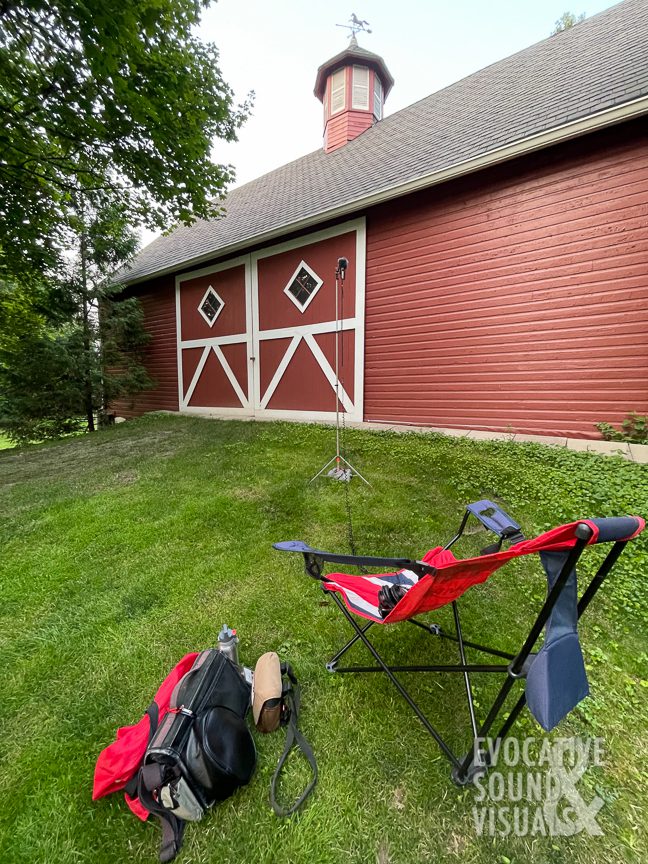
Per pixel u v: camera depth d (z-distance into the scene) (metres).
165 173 4.86
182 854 0.99
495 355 4.34
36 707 1.42
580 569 2.16
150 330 8.40
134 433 6.31
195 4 3.66
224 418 6.86
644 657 1.61
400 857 0.98
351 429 5.15
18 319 8.05
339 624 1.82
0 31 3.34
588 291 3.76
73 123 4.11
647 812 1.08
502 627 1.77
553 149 3.78
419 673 1.54
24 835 1.03
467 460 3.69
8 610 1.99
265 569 2.27
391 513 2.90
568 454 3.59
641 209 3.45
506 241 4.14
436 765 1.19
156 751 1.03
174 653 1.67
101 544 2.62
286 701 1.37
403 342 4.97
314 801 1.10
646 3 5.37
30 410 7.68
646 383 3.58
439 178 4.12
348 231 5.22
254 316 6.45
